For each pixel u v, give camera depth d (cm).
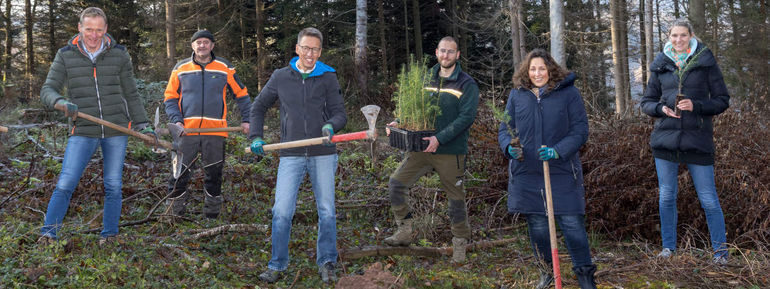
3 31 2511
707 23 1462
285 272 383
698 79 404
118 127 395
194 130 488
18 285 295
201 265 377
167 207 505
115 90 403
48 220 378
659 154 427
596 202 516
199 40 495
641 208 483
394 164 664
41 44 2647
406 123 404
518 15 1673
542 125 335
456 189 425
